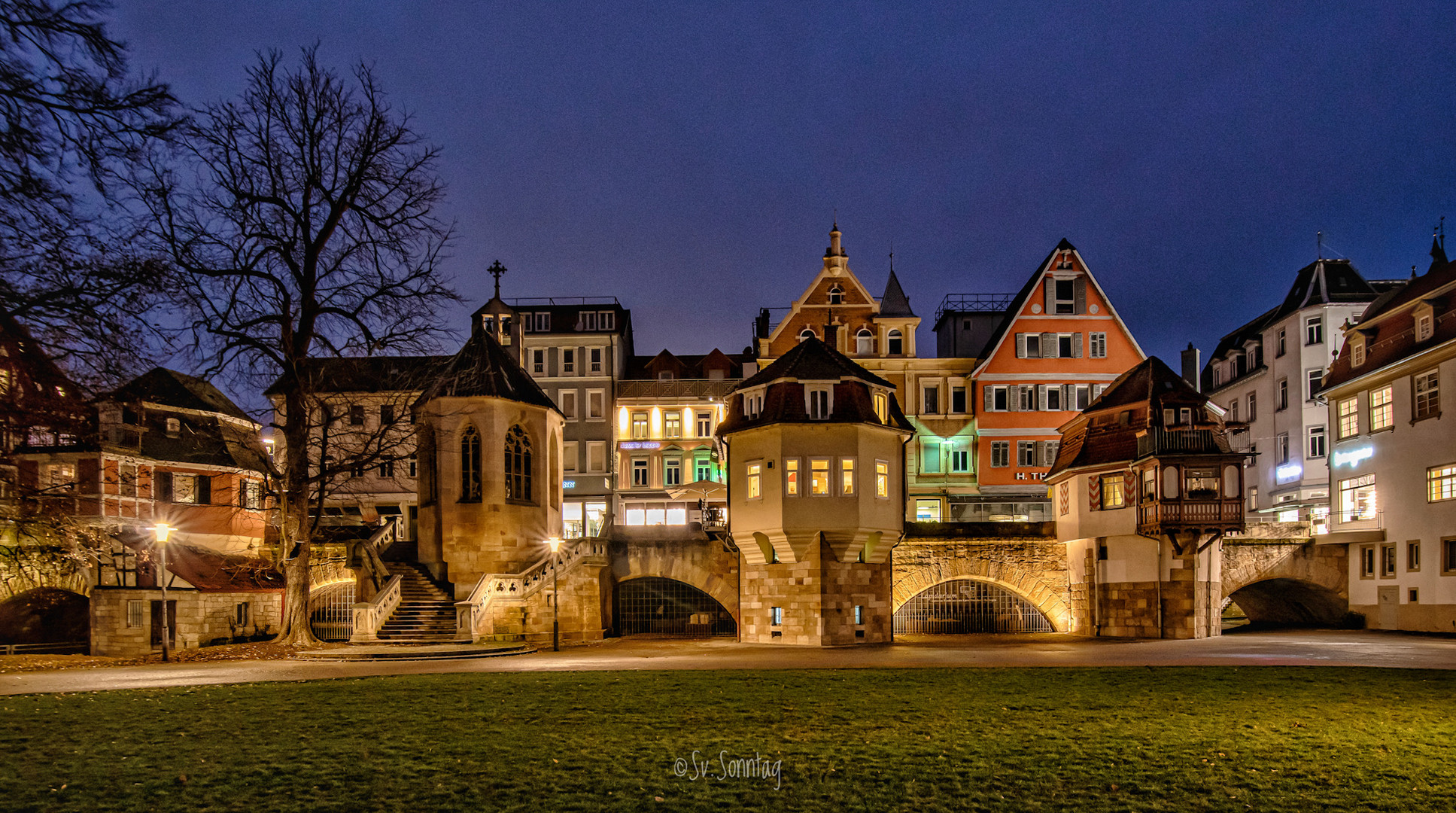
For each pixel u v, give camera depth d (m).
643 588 48.66
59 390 20.75
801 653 33.12
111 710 19.19
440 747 16.03
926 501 60.47
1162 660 28.83
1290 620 52.22
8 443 23.17
